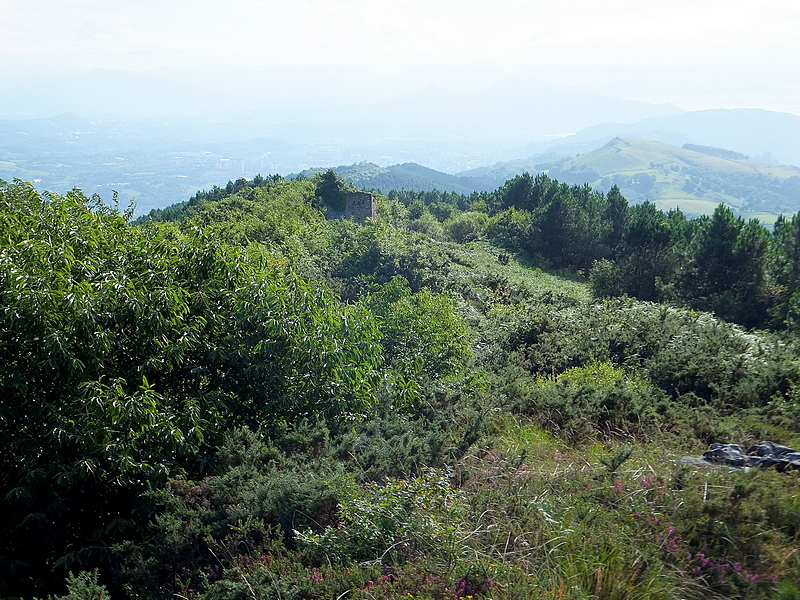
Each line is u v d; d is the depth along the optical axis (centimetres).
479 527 514
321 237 2930
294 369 826
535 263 4622
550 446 807
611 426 898
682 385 1132
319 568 494
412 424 854
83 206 870
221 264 819
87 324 635
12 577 607
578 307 2022
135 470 652
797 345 1278
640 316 1566
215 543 540
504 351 1455
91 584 493
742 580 426
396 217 6538
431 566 465
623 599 412
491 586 429
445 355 1148
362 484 639
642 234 3025
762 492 540
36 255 665
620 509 543
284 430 774
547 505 532
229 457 690
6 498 590
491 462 706
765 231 2561
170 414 672
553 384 1105
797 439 801
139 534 625
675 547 468
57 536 639
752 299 2530
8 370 640
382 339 1148
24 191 873
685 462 652
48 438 636
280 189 5525
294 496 574
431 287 2131
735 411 978
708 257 2625
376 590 441
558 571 443
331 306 926
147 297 698
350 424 820
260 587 466
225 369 816
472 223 5844
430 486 590
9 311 604
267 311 802
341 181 5256
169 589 521
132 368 715
